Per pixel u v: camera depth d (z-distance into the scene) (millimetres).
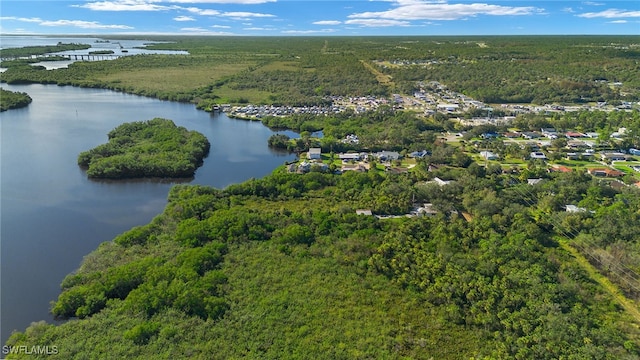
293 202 107062
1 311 67000
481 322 63312
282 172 124375
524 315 62594
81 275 72500
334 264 77875
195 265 73875
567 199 105625
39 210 102875
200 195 106062
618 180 123375
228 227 87125
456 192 108625
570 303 66438
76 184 119375
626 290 71562
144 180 125062
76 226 95750
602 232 86000
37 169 128875
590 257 80500
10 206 104250
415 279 72875
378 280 73500
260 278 72938
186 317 62938
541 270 73000
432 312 66500
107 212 103312
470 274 71688
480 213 95812
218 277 71438
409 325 63562
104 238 90750
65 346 56688
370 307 67250
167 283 68875
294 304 66938
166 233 87250
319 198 109750
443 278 71188
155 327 59812
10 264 80000
